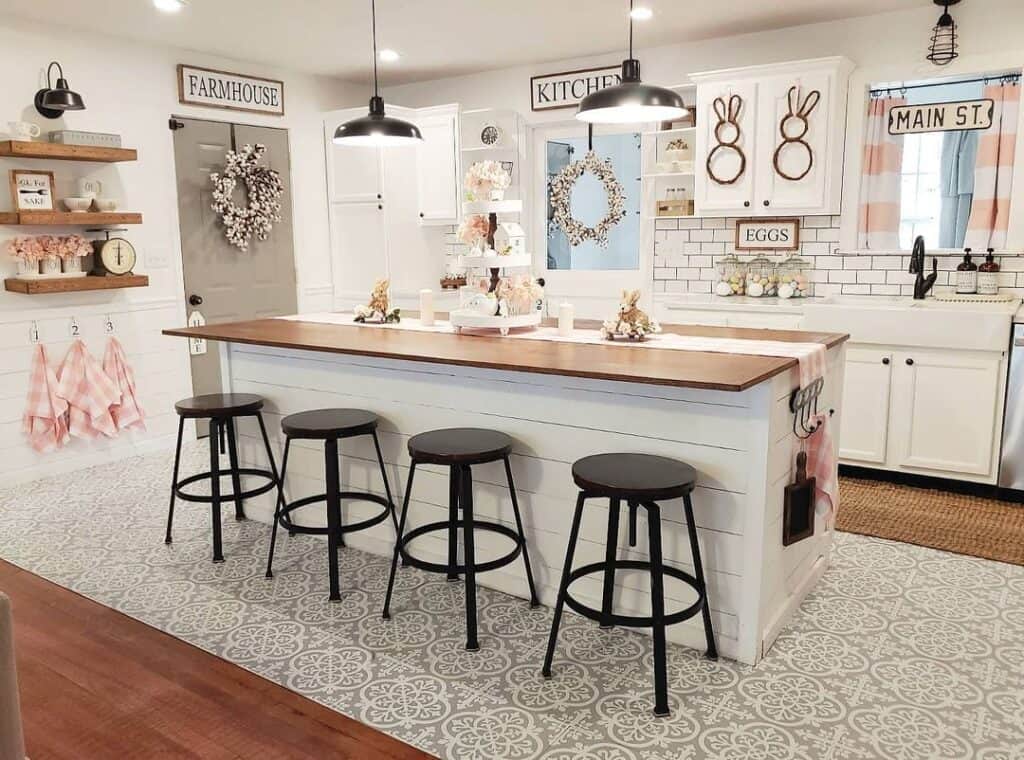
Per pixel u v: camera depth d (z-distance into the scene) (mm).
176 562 3408
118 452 4996
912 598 2979
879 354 4254
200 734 2215
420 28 4719
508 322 3443
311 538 3689
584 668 2539
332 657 2621
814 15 4566
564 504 2891
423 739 2188
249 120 5598
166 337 5238
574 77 5551
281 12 4340
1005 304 4215
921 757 2078
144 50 4965
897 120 4637
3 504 4168
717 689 2406
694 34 4945
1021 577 3146
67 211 4609
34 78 4469
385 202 5859
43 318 4598
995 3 4266
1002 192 4410
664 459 2533
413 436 3102
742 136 4758
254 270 5723
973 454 4082
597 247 5781
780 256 5086
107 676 2516
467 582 2652
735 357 2688
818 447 2863
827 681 2439
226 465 4840
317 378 3582
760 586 2514
